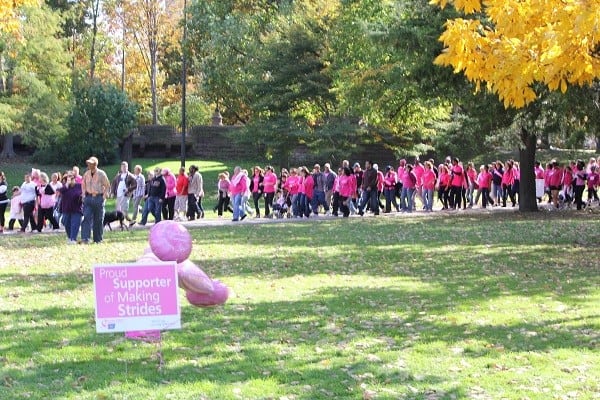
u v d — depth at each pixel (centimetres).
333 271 1538
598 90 2372
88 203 2066
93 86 5459
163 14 6694
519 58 1134
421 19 2595
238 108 6000
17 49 4488
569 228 2414
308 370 809
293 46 4688
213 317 1070
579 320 1072
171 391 728
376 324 1039
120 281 746
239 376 785
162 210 2784
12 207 2616
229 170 5209
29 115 4650
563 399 721
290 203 3105
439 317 1087
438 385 763
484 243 2030
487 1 1155
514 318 1080
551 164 3388
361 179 3234
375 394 729
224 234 2305
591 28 1015
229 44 5450
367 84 3581
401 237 2191
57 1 6506
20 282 1365
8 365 812
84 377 770
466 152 4381
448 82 2580
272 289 1314
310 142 4703
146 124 6612
